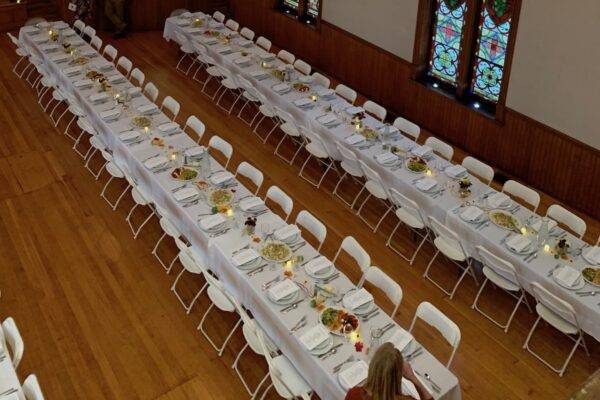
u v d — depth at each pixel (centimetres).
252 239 696
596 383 501
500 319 734
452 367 673
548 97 914
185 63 1373
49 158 1020
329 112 988
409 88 1152
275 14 1449
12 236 849
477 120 1036
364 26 1213
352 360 556
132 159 854
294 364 597
